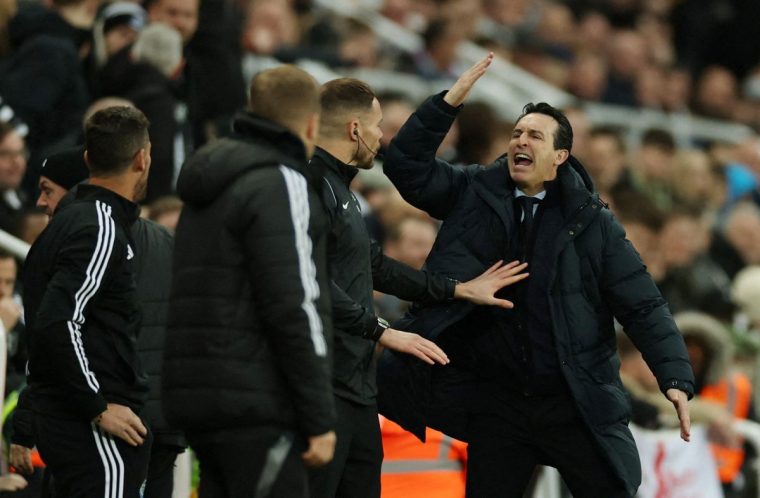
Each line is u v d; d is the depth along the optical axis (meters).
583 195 20.80
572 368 20.59
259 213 17.03
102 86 29.05
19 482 22.11
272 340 17.05
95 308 19.25
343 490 19.95
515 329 20.78
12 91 29.16
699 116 54.47
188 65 30.23
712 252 39.91
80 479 19.20
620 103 51.28
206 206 17.44
